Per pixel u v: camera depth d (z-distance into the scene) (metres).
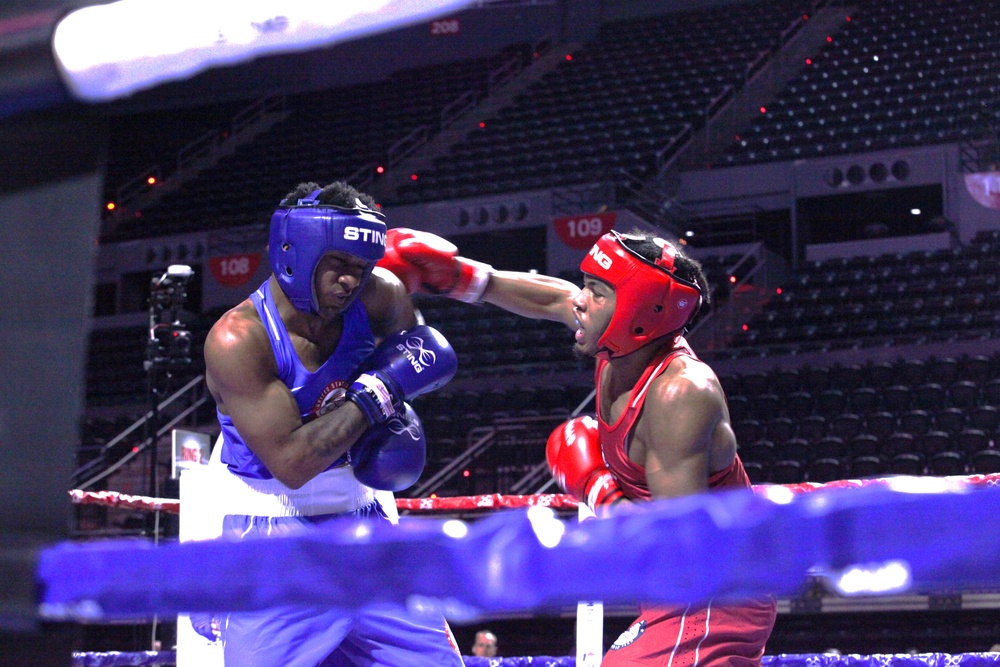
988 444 8.66
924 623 7.71
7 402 0.69
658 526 0.76
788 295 12.45
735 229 14.70
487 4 19.97
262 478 2.11
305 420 2.08
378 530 0.84
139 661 3.68
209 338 2.02
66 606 0.79
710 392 1.80
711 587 0.74
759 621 1.89
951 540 0.68
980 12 17.61
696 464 1.78
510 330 12.90
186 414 11.20
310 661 1.98
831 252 13.92
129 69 0.79
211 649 2.72
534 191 14.23
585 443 2.01
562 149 16.17
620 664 1.89
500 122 17.86
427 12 0.82
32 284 0.70
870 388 10.00
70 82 0.73
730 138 16.27
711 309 12.17
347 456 2.13
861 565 0.70
